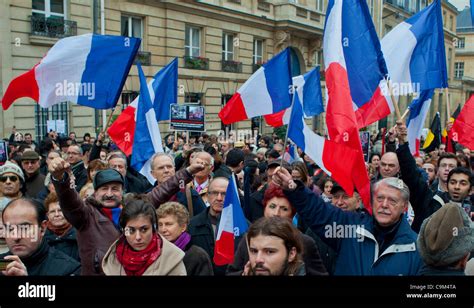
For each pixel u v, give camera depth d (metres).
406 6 38.59
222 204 4.69
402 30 5.76
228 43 25.44
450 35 16.33
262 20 26.69
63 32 16.70
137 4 19.81
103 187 3.90
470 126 6.92
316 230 3.58
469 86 22.30
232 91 25.23
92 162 5.84
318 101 8.25
